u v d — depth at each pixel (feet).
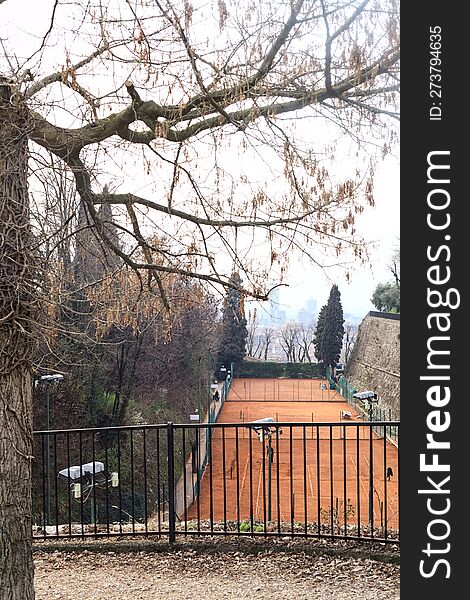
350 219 15.26
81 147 15.25
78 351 53.72
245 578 17.38
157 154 15.65
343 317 199.00
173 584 17.11
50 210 14.38
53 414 63.82
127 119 15.14
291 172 15.15
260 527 21.08
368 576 17.31
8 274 13.12
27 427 13.67
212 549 19.03
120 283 18.12
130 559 18.84
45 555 19.16
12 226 13.07
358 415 126.00
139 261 17.69
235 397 165.07
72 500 57.11
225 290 16.83
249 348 210.79
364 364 153.79
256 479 70.23
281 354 220.23
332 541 19.10
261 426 19.45
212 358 134.51
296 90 14.84
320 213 15.26
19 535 13.38
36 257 13.71
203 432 100.42
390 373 124.26
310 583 16.98
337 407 148.25
